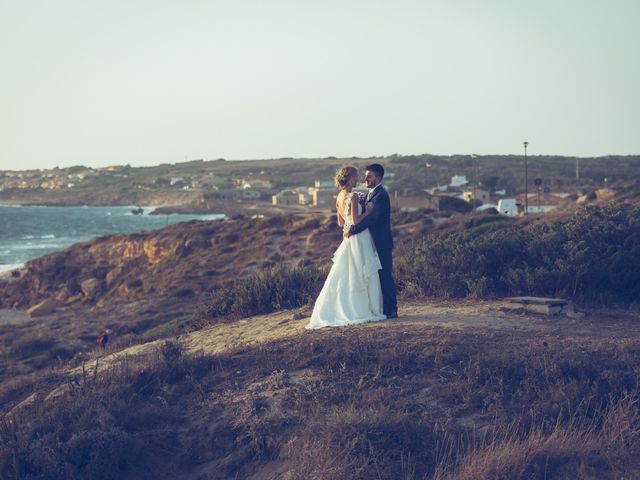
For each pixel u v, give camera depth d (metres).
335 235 53.78
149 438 8.14
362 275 11.04
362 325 10.76
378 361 9.01
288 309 14.42
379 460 6.90
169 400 9.03
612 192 48.84
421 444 7.17
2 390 11.94
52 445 7.73
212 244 59.78
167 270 55.66
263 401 8.52
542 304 11.51
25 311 49.66
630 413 7.34
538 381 8.12
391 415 7.49
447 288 13.84
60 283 60.28
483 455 6.71
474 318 11.13
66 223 183.38
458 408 7.80
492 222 40.03
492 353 8.87
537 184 74.00
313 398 8.35
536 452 6.70
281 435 7.80
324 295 11.25
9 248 112.94
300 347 9.80
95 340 29.75
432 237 17.66
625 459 6.62
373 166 11.16
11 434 8.20
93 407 8.52
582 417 7.42
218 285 42.69
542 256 14.18
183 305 38.38
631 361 8.47
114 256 63.53
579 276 12.77
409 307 12.86
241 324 13.53
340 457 6.96
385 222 11.16
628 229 14.46
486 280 13.45
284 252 51.34
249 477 7.43
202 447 8.07
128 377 9.69
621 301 12.51
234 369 9.70
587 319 11.09
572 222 15.68
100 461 7.57
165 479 7.76
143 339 15.71
